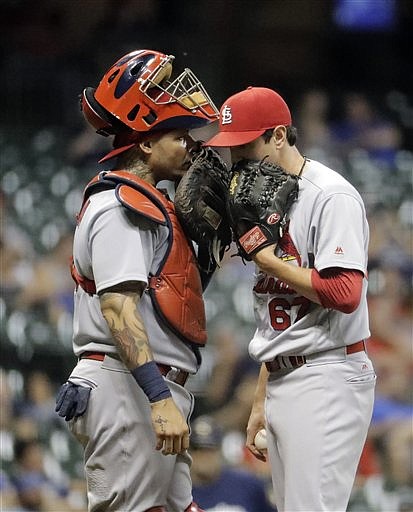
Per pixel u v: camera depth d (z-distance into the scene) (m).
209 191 14.23
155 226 13.99
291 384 14.09
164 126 14.17
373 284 36.19
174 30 52.00
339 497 13.95
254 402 15.66
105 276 13.54
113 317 13.50
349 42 55.12
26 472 28.78
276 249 14.02
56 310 35.44
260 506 25.08
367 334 14.18
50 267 37.53
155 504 14.16
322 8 55.38
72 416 14.08
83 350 14.23
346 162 47.06
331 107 50.38
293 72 54.97
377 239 40.09
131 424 13.95
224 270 39.25
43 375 32.16
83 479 29.44
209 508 24.81
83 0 51.84
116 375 13.98
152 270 14.06
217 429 26.97
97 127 14.58
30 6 51.88
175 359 14.15
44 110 50.12
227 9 54.12
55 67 50.41
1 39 51.41
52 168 47.12
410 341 34.31
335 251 13.45
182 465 14.72
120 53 50.28
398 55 55.19
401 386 32.34
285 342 14.03
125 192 13.77
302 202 13.91
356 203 13.81
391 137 49.12
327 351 13.99
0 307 35.62
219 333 34.59
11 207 44.19
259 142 14.04
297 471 13.95
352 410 13.98
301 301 14.02
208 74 51.22
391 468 28.47
